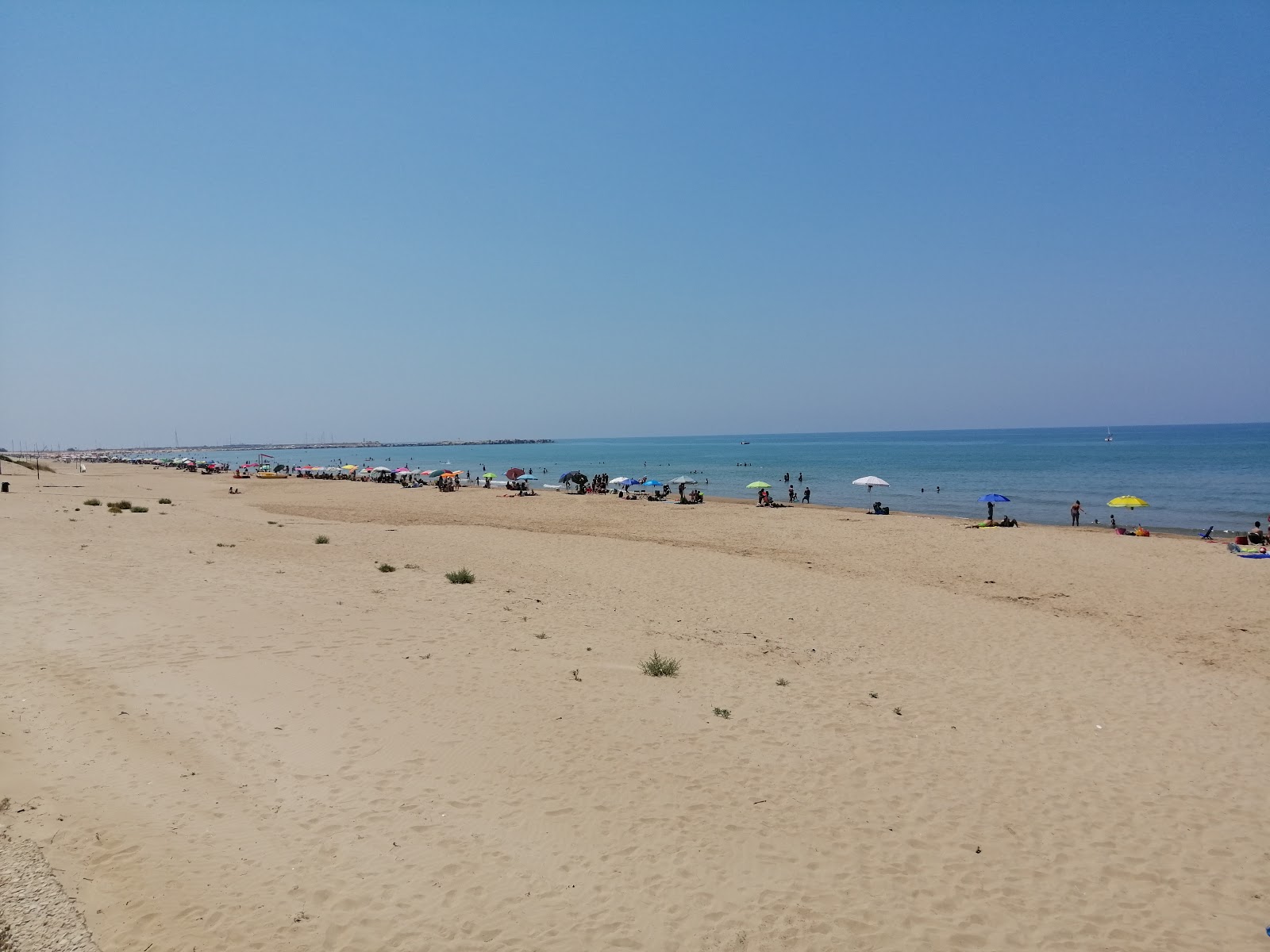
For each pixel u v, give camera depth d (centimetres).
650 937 556
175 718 890
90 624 1241
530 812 726
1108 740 992
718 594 1917
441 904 582
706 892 615
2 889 548
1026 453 13525
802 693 1130
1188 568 2419
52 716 868
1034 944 575
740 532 3481
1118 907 629
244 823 679
